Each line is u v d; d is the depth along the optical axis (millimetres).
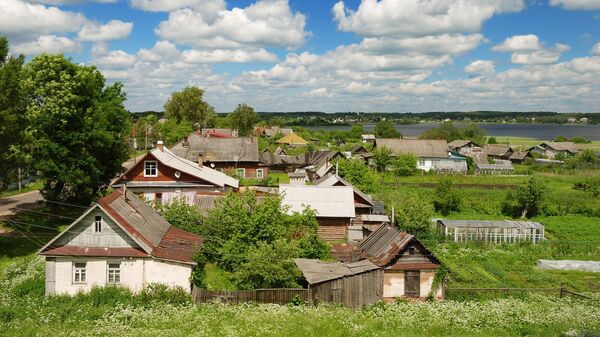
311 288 31281
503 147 135500
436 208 64875
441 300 33250
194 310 28281
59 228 47188
